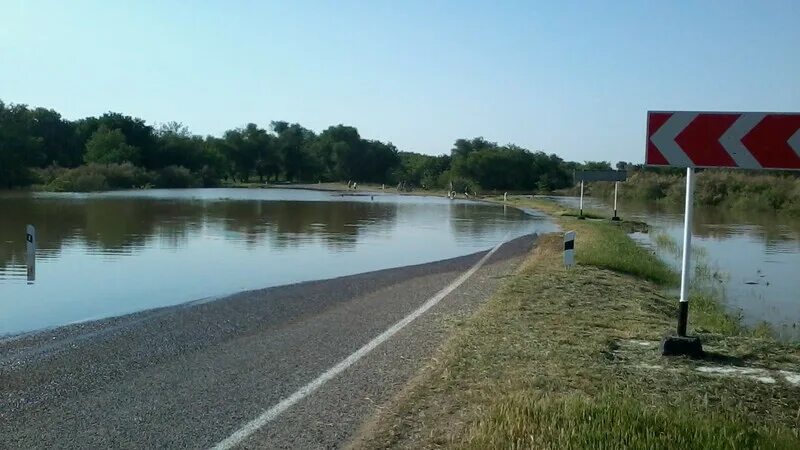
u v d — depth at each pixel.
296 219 37.09
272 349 8.68
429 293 13.42
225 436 5.61
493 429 5.13
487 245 25.64
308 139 146.75
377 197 73.50
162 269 17.80
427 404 6.09
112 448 5.39
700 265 21.86
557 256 18.84
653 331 8.91
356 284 14.84
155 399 6.61
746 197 67.19
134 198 58.50
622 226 37.66
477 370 7.00
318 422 5.89
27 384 7.14
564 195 95.38
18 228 28.23
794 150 7.12
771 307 14.86
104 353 8.50
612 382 6.44
